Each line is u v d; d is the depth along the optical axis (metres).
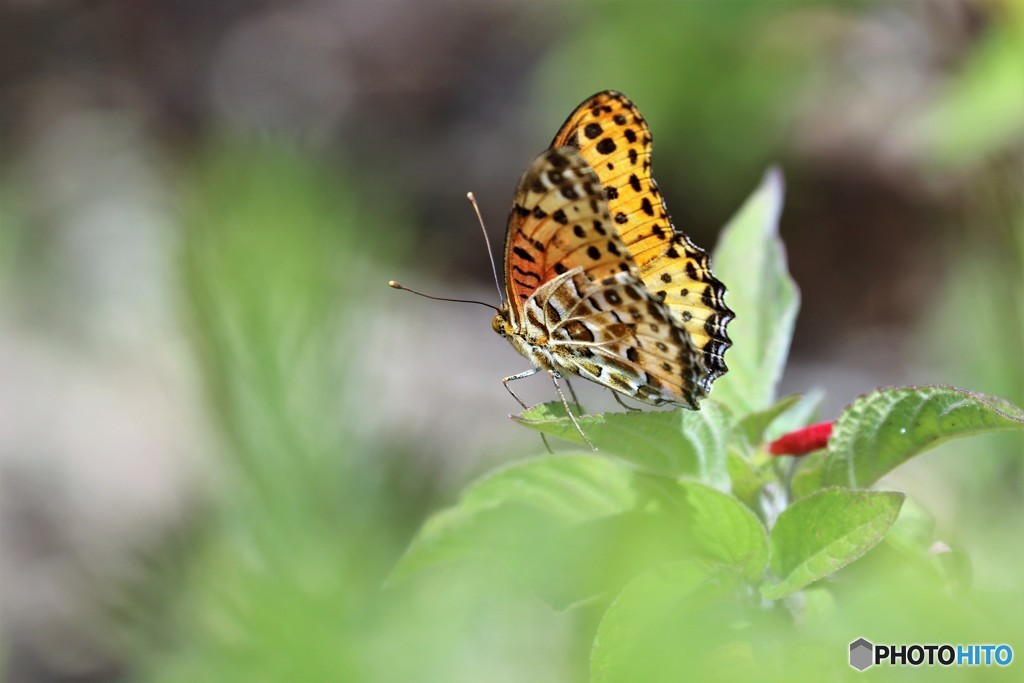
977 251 1.20
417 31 2.81
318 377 1.07
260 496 1.06
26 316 1.80
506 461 1.09
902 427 1.03
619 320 1.08
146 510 1.46
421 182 2.42
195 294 1.07
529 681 1.06
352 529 1.06
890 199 2.19
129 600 1.06
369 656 1.06
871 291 2.22
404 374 1.47
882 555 1.04
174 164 2.26
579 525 1.04
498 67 2.66
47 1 2.98
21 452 1.53
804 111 2.17
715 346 1.07
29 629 1.39
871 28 2.26
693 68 2.04
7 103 2.68
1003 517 1.11
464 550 1.04
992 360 1.17
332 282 1.08
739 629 1.03
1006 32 1.45
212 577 1.06
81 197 2.17
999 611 1.02
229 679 1.05
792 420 1.07
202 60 2.77
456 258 2.29
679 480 1.03
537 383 1.70
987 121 1.37
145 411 1.57
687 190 2.13
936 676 1.01
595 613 1.07
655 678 1.02
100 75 2.75
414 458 1.08
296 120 2.54
